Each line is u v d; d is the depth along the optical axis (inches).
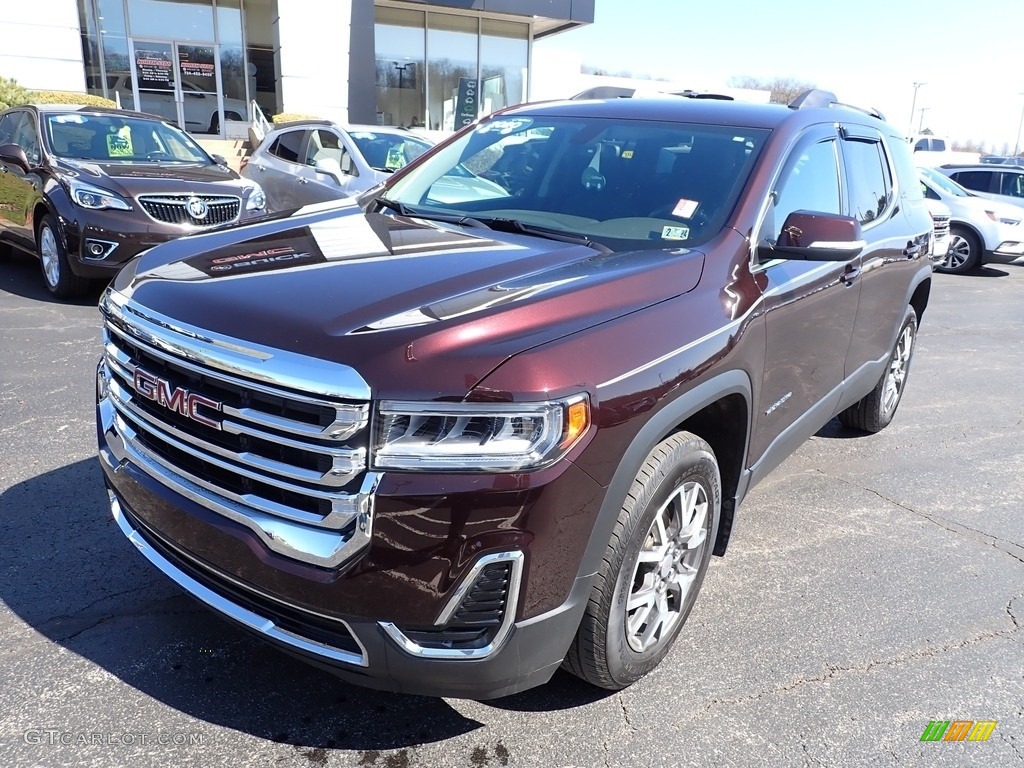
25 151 313.0
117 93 705.6
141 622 111.5
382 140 382.0
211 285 92.6
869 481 182.5
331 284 91.0
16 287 306.7
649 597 100.3
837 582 136.2
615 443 84.1
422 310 83.4
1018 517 167.2
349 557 76.7
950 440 213.6
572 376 80.5
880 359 182.4
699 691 105.8
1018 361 309.6
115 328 96.8
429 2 751.7
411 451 75.4
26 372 207.5
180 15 713.0
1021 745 99.8
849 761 95.3
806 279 125.6
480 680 81.9
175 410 86.2
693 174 125.1
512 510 76.9
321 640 82.2
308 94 732.0
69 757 87.7
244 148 690.2
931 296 463.8
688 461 98.2
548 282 92.9
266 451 80.4
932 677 111.9
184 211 281.1
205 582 90.5
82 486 148.0
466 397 75.6
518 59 849.5
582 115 146.8
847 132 156.6
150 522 93.9
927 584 137.1
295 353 77.8
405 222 125.0
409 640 79.0
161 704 96.6
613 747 94.9
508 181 137.7
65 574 121.3
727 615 124.3
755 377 112.2
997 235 543.8
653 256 106.7
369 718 96.8
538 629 82.7
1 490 144.8
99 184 270.4
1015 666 115.6
